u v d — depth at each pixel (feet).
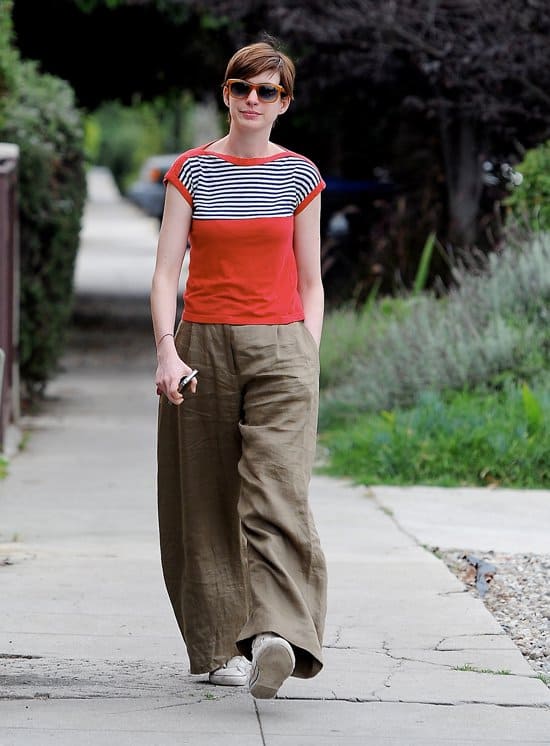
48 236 71.82
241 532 26.58
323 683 27.17
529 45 73.36
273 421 25.05
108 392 81.15
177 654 29.22
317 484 52.26
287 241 25.41
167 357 25.00
